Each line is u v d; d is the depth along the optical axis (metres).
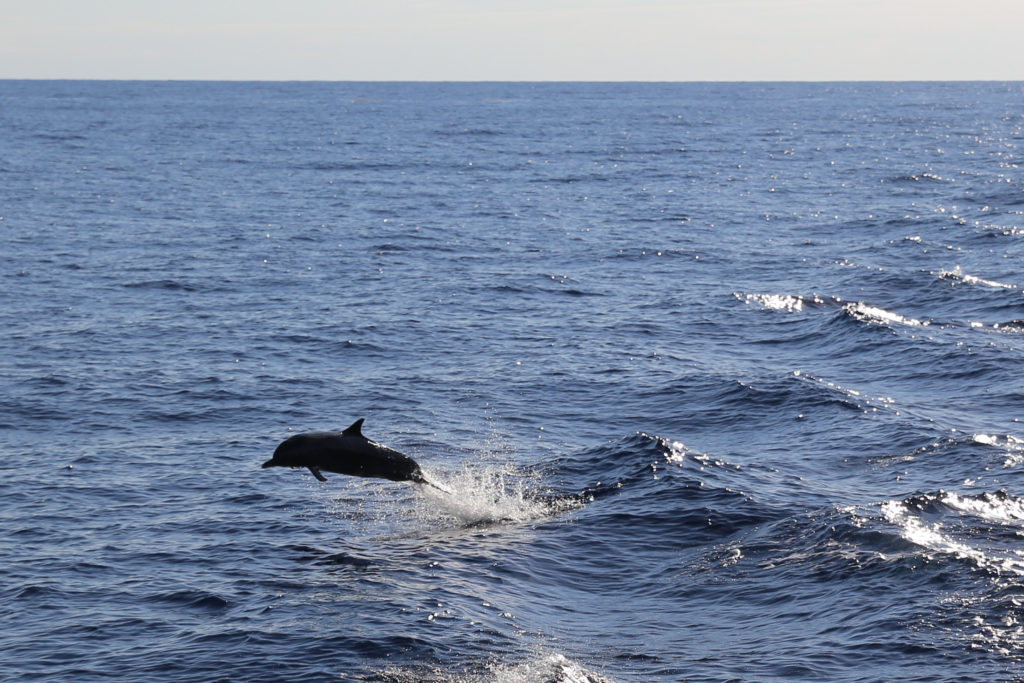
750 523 31.69
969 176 154.75
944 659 22.86
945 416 43.22
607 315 65.62
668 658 23.98
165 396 47.97
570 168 182.00
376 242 96.69
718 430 43.03
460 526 32.59
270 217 114.69
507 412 46.03
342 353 56.38
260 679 23.23
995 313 62.16
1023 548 27.98
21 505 34.56
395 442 41.84
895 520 29.83
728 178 161.38
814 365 53.00
